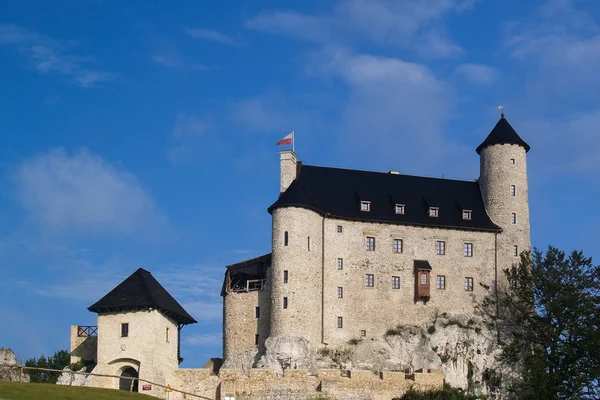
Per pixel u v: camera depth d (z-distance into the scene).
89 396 80.44
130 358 94.19
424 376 100.88
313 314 112.44
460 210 123.00
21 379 86.31
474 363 115.56
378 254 117.88
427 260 119.25
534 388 105.56
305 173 122.38
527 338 112.44
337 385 98.81
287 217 113.25
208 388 97.94
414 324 116.62
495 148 124.56
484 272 120.44
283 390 98.69
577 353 105.00
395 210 120.62
